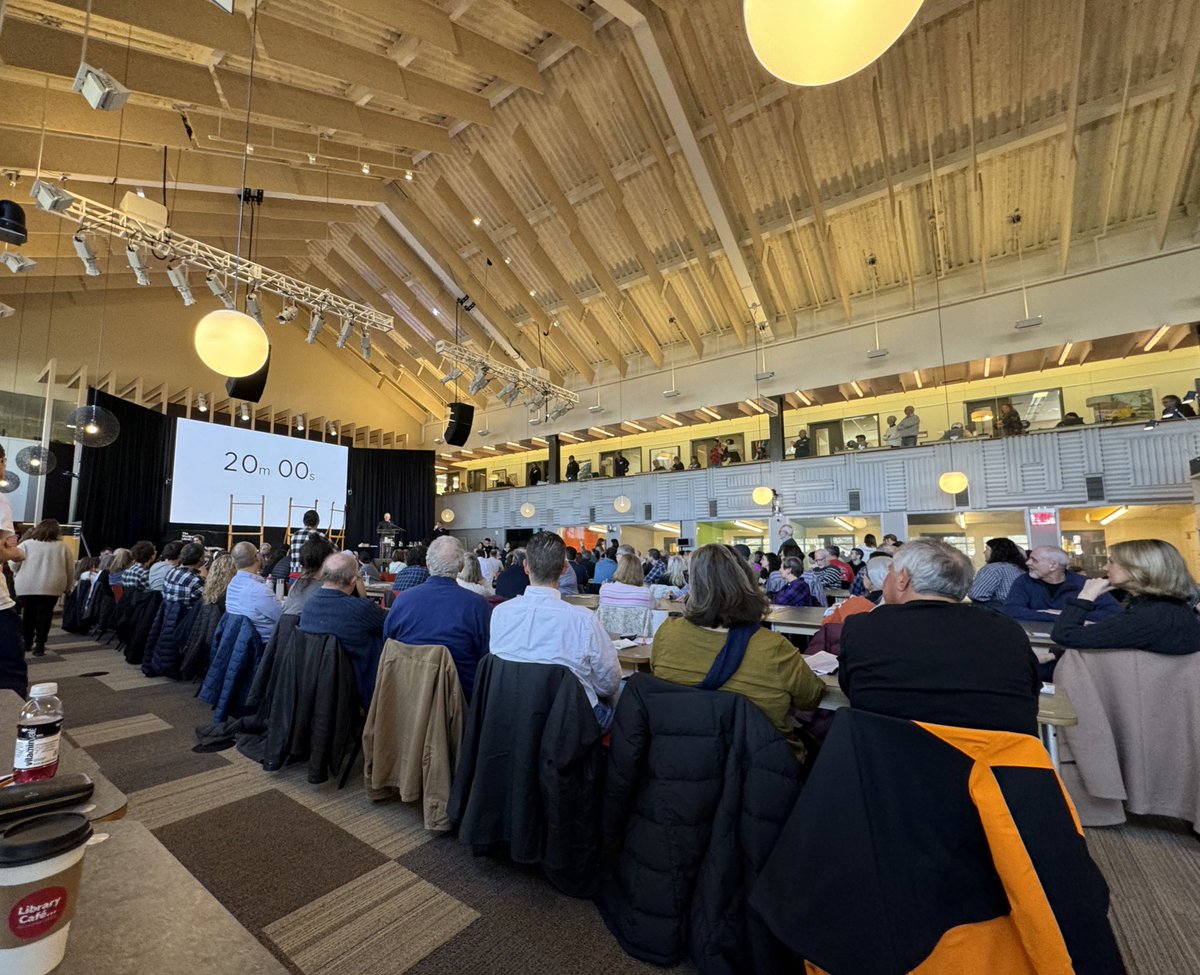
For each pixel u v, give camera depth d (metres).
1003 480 9.31
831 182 8.59
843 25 1.54
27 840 0.56
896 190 8.30
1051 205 8.33
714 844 1.51
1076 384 10.36
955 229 8.98
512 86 7.64
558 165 9.10
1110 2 6.09
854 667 1.45
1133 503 8.31
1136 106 6.82
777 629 3.43
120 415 10.77
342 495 15.21
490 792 1.92
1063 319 8.67
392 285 11.91
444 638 2.45
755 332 11.70
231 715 3.42
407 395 17.61
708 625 1.77
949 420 11.49
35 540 5.56
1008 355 9.31
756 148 8.42
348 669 2.73
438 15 5.77
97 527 10.28
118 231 6.18
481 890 1.91
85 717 3.72
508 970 1.55
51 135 6.21
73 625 7.02
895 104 7.38
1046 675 2.73
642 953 1.58
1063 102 7.00
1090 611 2.49
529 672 1.93
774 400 11.67
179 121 6.62
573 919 1.77
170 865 0.79
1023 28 6.38
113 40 5.34
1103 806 2.35
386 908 1.81
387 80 6.36
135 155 6.84
